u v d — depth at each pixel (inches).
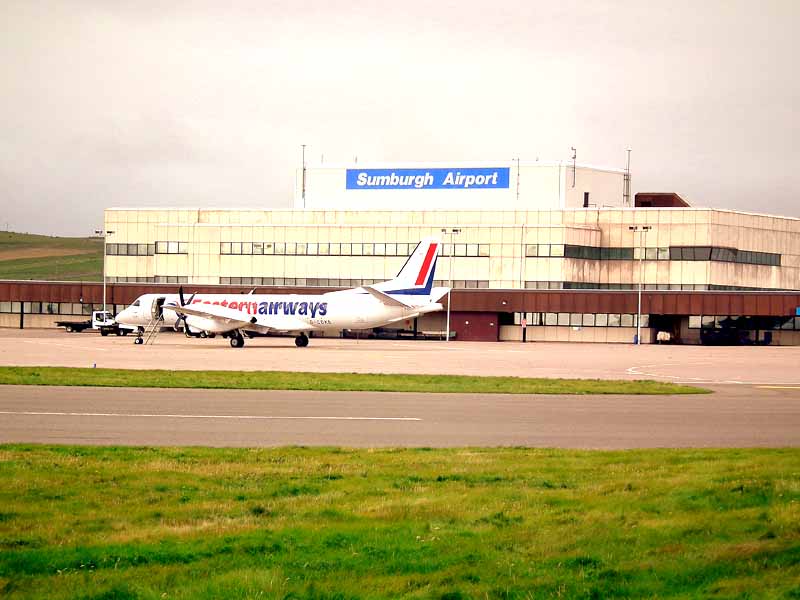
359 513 1381.6
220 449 1946.4
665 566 1128.8
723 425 2471.7
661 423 2500.0
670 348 7485.2
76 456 1829.5
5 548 1216.2
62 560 1163.3
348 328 6323.8
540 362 5260.8
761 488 1475.1
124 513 1385.3
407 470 1712.6
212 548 1208.8
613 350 6968.5
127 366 4355.3
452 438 2196.1
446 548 1211.2
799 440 2215.8
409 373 4229.8
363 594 1059.9
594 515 1359.5
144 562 1160.8
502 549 1206.3
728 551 1163.3
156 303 6638.8
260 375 3794.3
